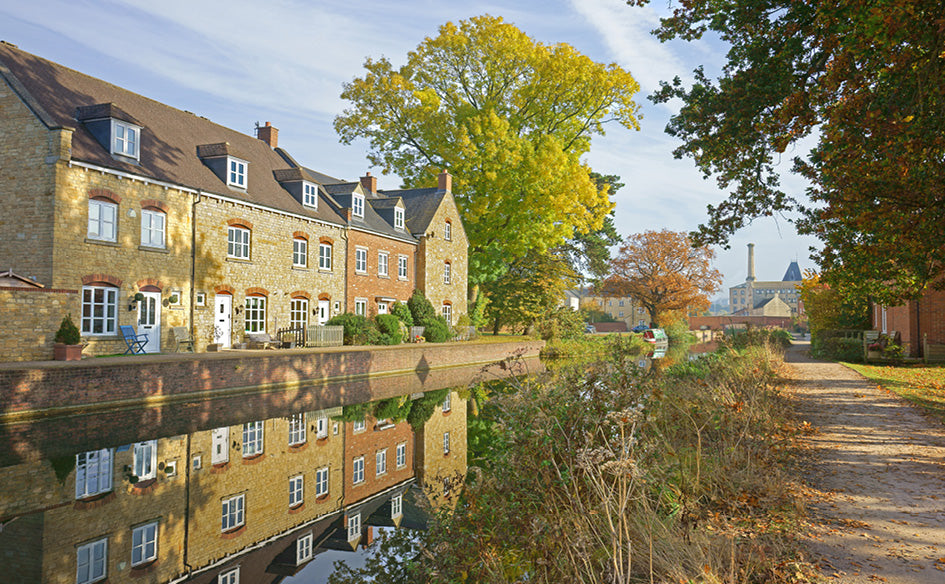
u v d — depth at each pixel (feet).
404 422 51.31
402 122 126.82
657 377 27.48
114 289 62.44
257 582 20.93
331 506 30.09
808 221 41.22
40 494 29.45
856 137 31.07
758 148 40.16
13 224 58.13
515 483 19.66
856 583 14.66
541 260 147.84
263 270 81.97
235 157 78.02
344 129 128.77
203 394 55.98
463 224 136.05
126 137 65.05
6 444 37.93
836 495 21.74
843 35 28.12
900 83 29.14
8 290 49.37
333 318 90.38
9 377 42.75
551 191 118.01
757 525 18.67
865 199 32.50
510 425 21.21
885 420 36.83
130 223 63.93
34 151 57.67
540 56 119.75
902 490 22.36
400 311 109.60
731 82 37.81
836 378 60.90
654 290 214.90
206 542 24.85
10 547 23.08
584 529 15.87
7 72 59.41
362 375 76.38
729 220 43.01
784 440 29.14
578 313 159.53
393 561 22.35
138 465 35.01
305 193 91.50
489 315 154.51
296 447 41.06
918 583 14.64
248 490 31.83
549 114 127.65
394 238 111.75
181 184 69.15
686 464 22.89
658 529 16.40
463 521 19.42
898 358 81.35
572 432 19.63
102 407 48.16
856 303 104.47
